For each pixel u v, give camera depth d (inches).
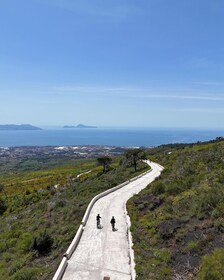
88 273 740.7
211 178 1251.2
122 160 3275.1
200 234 822.5
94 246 911.7
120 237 987.3
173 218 980.6
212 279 563.2
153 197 1321.4
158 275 677.3
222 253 610.9
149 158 3257.9
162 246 832.3
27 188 3223.4
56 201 1678.2
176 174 1588.3
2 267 893.8
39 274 750.5
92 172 3371.1
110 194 1642.5
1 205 2333.9
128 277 721.0
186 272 672.4
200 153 2052.2
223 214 881.5
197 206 983.0
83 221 1123.9
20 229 1306.6
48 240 949.2
